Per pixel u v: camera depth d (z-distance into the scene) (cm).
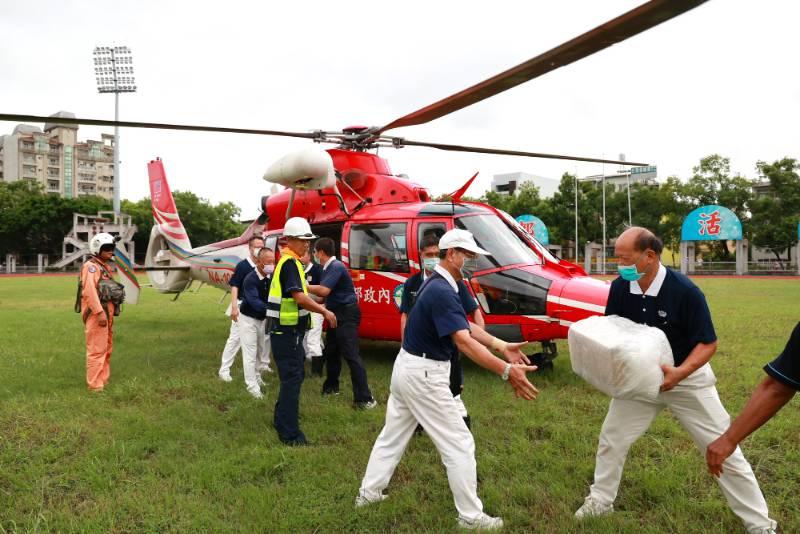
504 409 497
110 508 316
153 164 1106
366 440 421
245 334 565
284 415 418
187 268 1016
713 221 3694
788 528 288
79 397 547
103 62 4634
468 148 709
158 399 549
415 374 287
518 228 669
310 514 306
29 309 1416
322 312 418
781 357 217
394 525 297
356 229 698
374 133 670
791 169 3991
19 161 9931
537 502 317
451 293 284
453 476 282
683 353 277
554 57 349
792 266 3794
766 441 406
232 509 313
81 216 4619
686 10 278
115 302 595
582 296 564
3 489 345
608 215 4441
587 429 435
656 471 353
